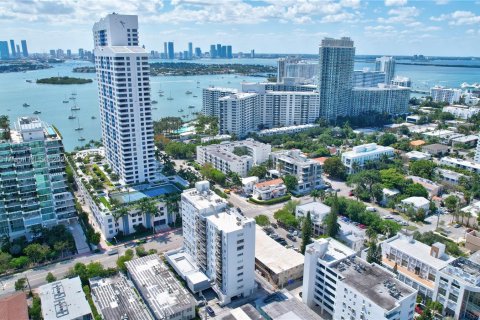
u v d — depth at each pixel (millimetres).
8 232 194625
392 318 119875
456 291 142875
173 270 174500
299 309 145500
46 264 181250
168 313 137875
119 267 171000
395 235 192875
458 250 185750
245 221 151000
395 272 164625
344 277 135750
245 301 156250
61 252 188125
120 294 150250
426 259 162625
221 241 148250
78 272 163375
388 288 129750
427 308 143000
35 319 141000
